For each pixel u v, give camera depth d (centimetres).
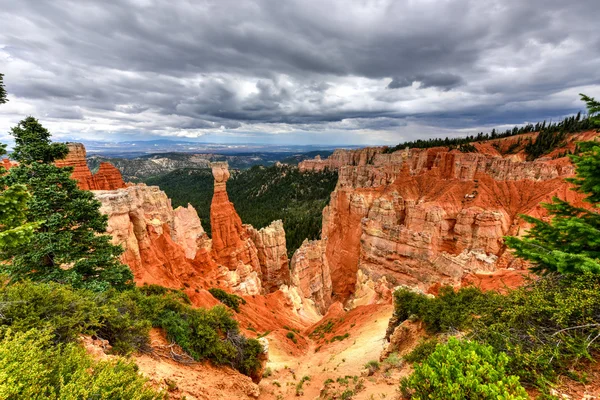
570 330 838
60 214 1644
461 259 4822
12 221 1079
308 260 5888
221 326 1783
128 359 1117
